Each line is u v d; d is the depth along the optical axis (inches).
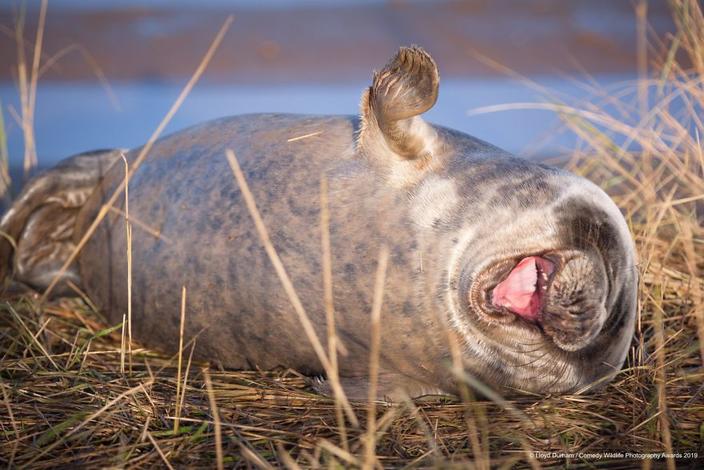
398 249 630.5
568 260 610.9
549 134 1299.2
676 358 667.4
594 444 569.9
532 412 610.9
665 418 562.6
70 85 1705.2
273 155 702.5
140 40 1974.7
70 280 821.9
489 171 646.5
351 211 649.6
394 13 2171.5
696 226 850.8
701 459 552.4
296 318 657.6
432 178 647.1
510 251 617.6
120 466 527.2
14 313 719.1
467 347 626.2
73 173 823.7
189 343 657.0
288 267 653.3
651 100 1348.4
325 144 692.1
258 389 644.7
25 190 810.2
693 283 765.9
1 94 1620.3
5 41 1904.5
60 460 537.6
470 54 1873.8
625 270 639.1
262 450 550.3
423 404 627.2
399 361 647.1
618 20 2017.7
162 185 749.3
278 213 669.9
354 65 1846.7
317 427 580.4
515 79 1685.5
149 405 606.9
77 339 744.3
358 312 636.1
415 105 618.8
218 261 685.3
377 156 660.7
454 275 621.6
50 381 642.8
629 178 887.1
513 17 2087.8
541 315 615.5
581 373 642.2
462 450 556.4
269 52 1919.3
